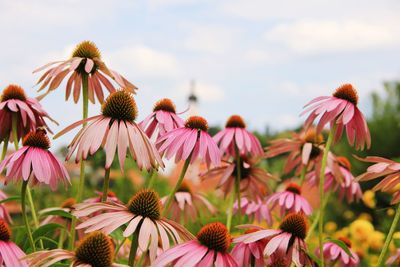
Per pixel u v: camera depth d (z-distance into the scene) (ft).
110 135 2.49
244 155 3.86
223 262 2.32
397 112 14.05
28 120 3.14
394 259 3.30
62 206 3.52
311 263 2.69
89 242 2.21
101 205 2.38
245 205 3.96
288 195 3.64
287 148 3.89
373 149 12.88
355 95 3.00
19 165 2.64
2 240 2.39
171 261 2.27
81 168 2.65
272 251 2.49
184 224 3.89
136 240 2.37
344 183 3.95
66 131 2.52
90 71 2.89
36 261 2.16
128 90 2.97
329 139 2.90
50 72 2.85
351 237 6.22
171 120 3.15
